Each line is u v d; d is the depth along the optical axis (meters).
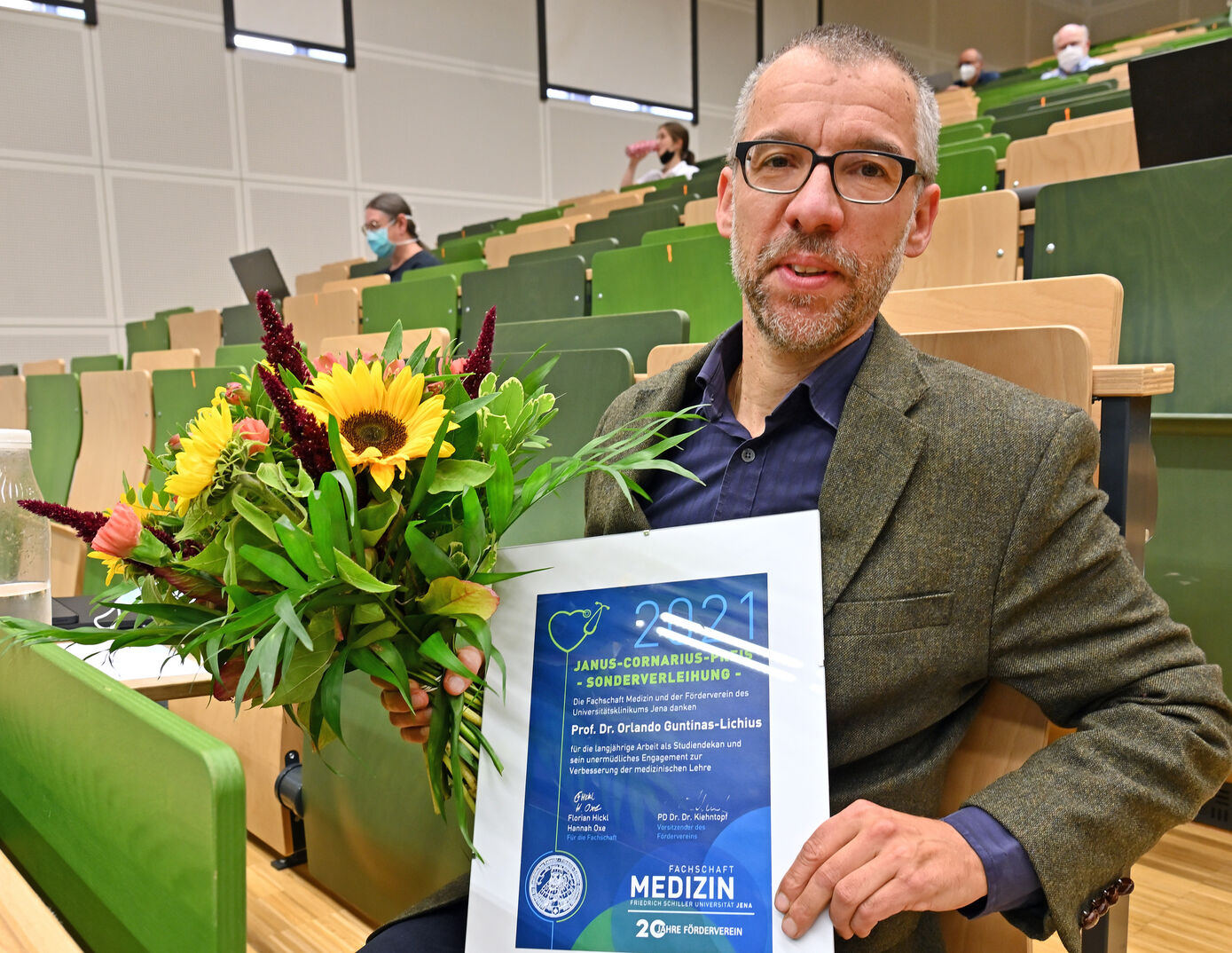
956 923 0.77
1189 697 0.63
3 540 0.91
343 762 1.19
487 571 0.61
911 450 0.68
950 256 1.63
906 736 0.68
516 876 0.63
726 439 0.81
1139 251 1.40
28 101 4.91
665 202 3.35
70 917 0.50
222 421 0.55
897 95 0.74
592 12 7.00
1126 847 0.62
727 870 0.59
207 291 5.48
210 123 5.45
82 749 0.48
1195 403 1.35
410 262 3.63
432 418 0.57
